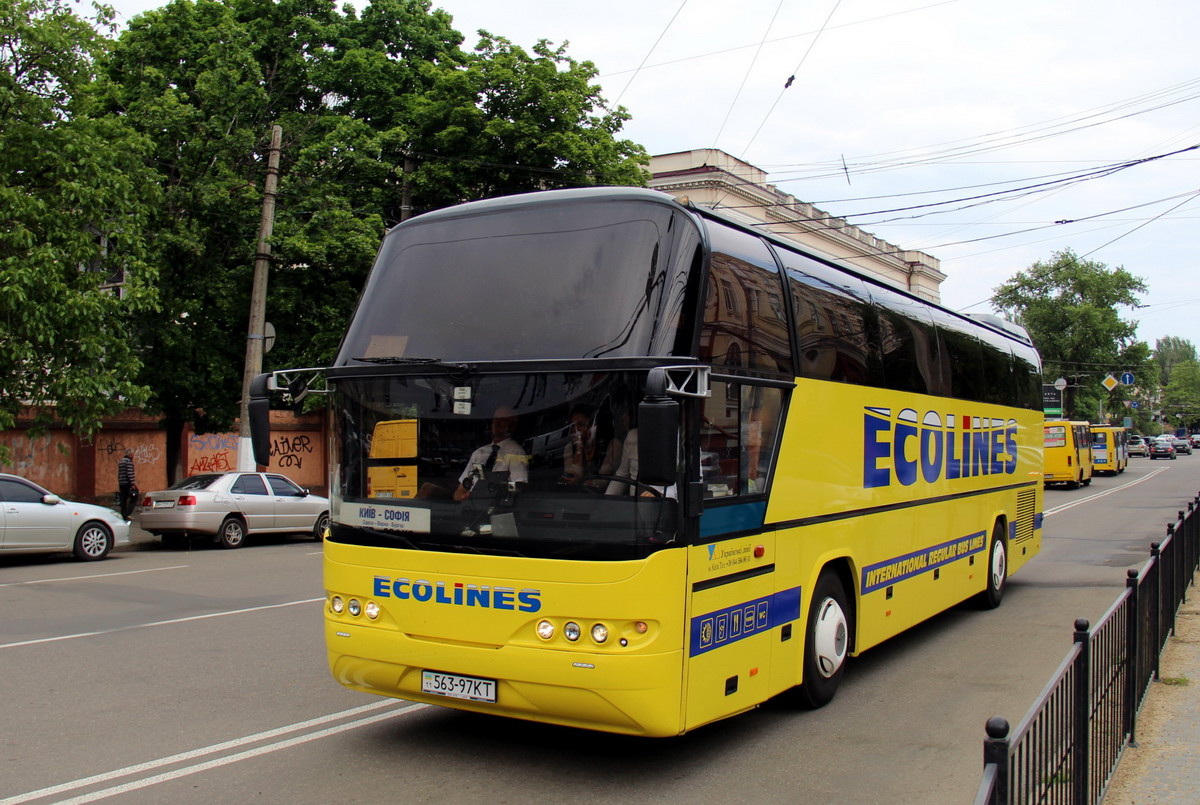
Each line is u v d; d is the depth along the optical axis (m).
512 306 5.61
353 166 23.50
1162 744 5.95
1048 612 11.13
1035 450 13.48
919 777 5.56
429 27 26.41
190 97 22.97
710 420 5.53
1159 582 7.77
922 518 8.91
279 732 6.31
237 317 22.80
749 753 5.99
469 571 5.36
